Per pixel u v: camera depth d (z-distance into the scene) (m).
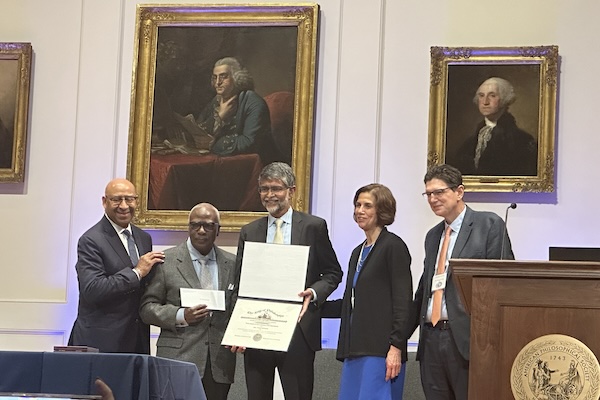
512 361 3.59
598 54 7.55
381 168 7.71
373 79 7.80
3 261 8.02
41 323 7.88
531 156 7.46
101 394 3.55
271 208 5.80
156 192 7.89
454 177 5.41
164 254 5.98
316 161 7.79
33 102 8.13
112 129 8.05
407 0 7.86
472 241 5.27
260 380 5.62
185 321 5.66
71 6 8.20
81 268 6.09
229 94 7.93
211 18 7.99
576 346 3.52
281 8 7.89
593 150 7.46
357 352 5.41
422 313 5.32
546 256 7.41
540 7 7.67
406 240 7.61
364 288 5.47
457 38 7.76
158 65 8.02
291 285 5.62
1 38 8.21
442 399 5.19
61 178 8.05
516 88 7.54
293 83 7.85
